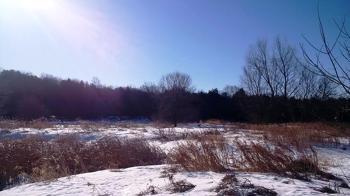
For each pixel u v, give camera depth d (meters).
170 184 6.48
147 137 18.58
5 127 22.88
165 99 53.16
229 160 9.41
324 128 16.30
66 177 8.38
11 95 60.34
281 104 33.84
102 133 20.12
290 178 7.34
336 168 9.75
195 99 58.44
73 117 70.56
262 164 8.24
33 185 7.64
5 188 9.09
